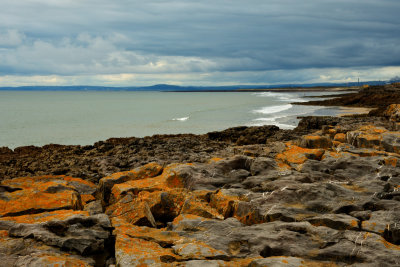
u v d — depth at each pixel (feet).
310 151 47.09
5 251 19.56
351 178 36.24
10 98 639.35
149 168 40.83
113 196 34.96
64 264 17.74
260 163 40.93
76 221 23.45
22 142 130.11
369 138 55.01
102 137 142.31
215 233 23.49
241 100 482.69
